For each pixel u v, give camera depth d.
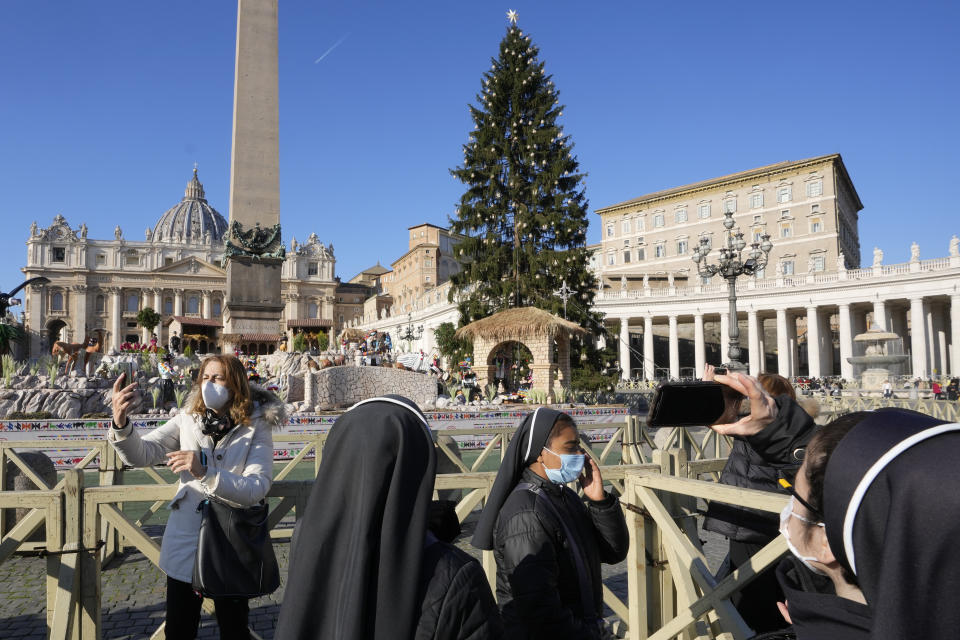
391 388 18.02
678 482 2.58
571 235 27.70
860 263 82.56
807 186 66.69
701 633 2.70
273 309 23.34
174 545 2.58
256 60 23.64
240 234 22.94
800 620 1.26
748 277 56.44
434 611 1.35
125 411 2.61
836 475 1.04
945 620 0.81
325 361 20.64
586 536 2.32
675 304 55.75
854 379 44.66
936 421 1.00
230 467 2.64
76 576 2.71
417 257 88.12
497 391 19.25
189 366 22.83
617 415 17.08
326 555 1.38
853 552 0.99
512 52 29.41
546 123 29.20
